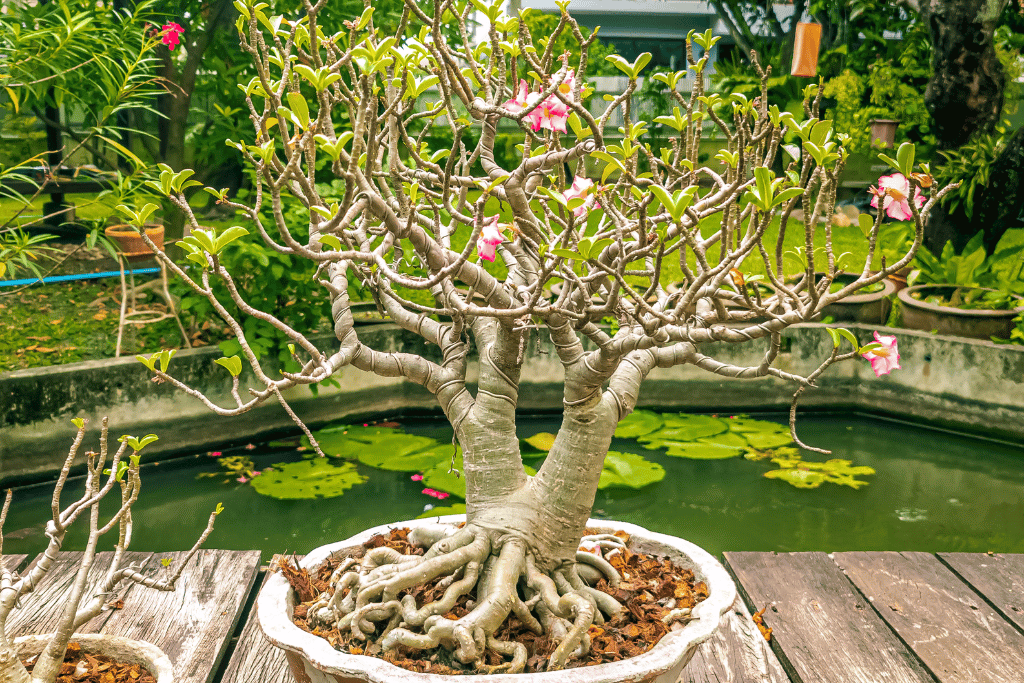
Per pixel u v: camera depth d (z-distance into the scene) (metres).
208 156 5.42
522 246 2.08
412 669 1.76
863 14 9.52
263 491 4.28
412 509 4.09
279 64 1.53
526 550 1.97
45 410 4.41
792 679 2.35
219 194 1.48
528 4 9.12
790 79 10.02
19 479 4.40
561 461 2.00
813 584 2.84
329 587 2.04
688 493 4.40
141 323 4.93
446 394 2.08
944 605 2.69
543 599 1.89
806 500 4.36
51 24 3.85
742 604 2.66
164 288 4.91
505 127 6.46
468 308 1.58
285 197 4.95
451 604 1.88
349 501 4.19
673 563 2.22
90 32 4.03
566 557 2.02
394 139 1.76
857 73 9.78
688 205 1.36
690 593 2.03
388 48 1.31
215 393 4.85
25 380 4.33
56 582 2.74
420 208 1.97
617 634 1.89
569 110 1.66
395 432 5.18
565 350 1.96
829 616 2.62
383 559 2.07
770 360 1.83
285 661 2.35
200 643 2.40
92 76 4.36
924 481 4.66
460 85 1.53
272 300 4.83
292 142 1.26
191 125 5.36
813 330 5.68
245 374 4.92
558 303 1.71
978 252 6.14
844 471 4.74
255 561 2.94
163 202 5.15
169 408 4.73
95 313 5.39
